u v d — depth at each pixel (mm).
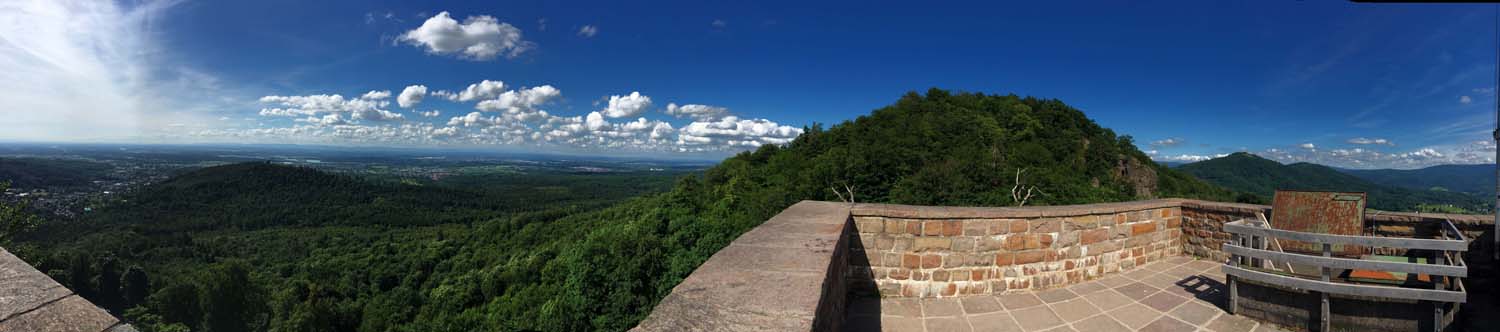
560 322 28141
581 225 58062
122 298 47844
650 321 1801
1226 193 63281
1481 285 4449
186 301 46250
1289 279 3707
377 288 56594
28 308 2064
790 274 2311
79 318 2047
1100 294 4730
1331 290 3545
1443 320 3385
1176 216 6242
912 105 62656
